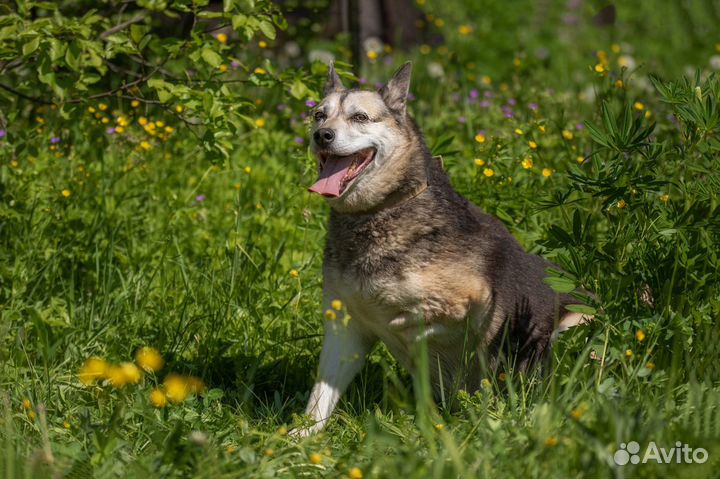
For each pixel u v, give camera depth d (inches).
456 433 207.6
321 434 216.7
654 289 233.8
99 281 293.9
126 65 416.2
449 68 510.9
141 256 307.1
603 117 246.7
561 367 223.6
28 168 344.5
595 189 237.0
